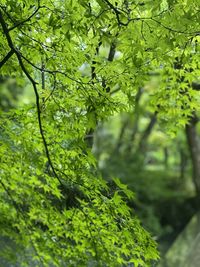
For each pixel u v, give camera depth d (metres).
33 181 6.52
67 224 6.57
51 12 5.91
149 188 21.08
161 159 28.45
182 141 24.14
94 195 6.37
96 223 6.43
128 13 5.73
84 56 6.10
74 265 6.69
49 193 7.16
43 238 6.68
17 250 6.90
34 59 6.52
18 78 7.19
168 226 20.78
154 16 5.58
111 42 5.97
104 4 5.36
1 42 6.47
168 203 21.55
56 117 6.52
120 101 6.77
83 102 6.26
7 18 6.21
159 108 8.29
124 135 24.94
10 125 6.65
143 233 6.35
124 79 6.18
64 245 7.11
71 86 6.20
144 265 6.54
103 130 25.03
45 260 6.79
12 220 6.84
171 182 23.55
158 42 5.69
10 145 6.48
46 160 6.40
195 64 7.09
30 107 6.35
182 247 15.32
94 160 6.18
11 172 6.53
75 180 6.38
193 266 13.89
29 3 6.02
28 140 6.35
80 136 6.23
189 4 5.52
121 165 21.33
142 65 6.16
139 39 5.68
